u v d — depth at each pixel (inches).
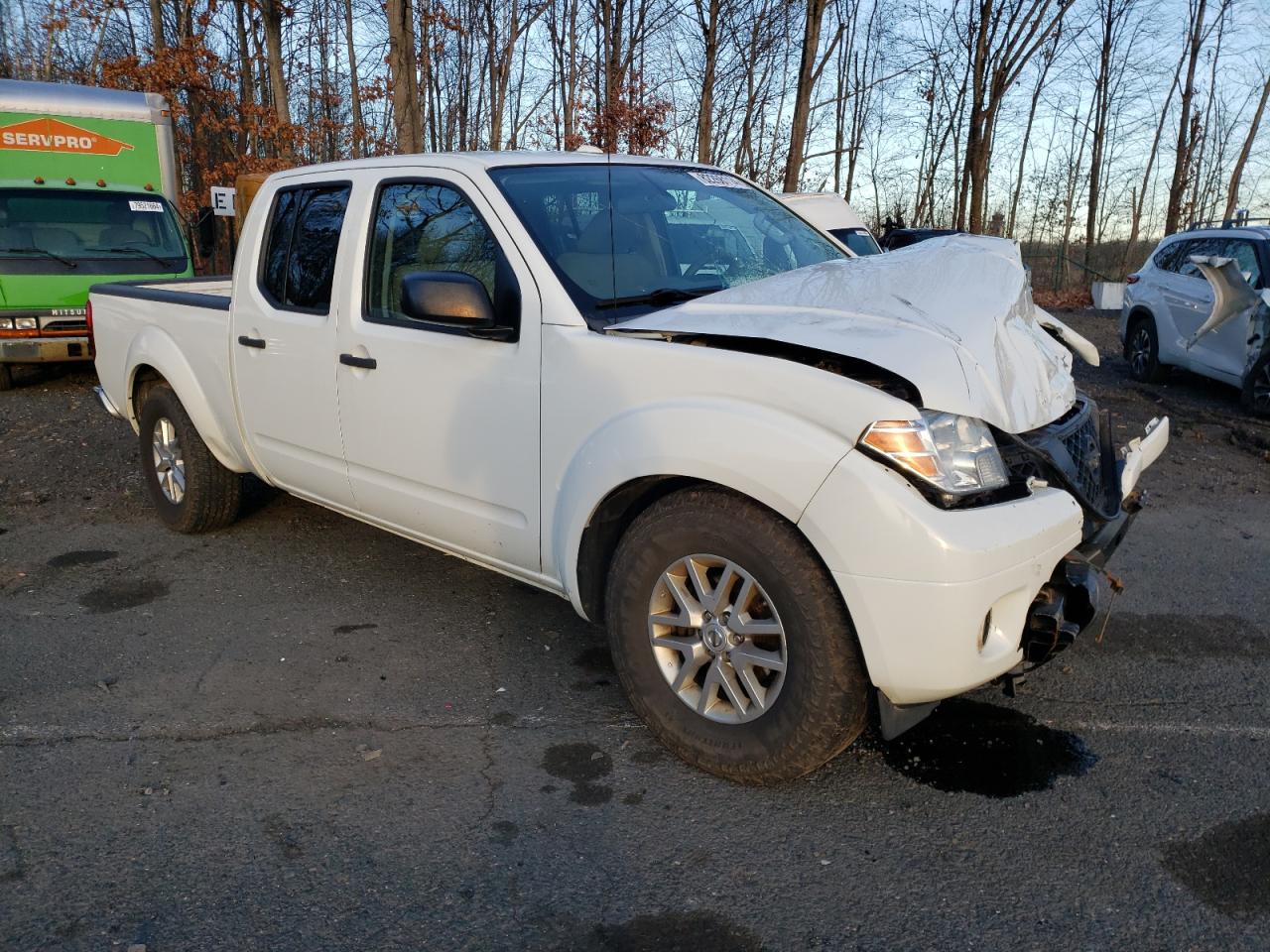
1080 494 119.5
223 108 824.3
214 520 209.9
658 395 116.7
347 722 135.6
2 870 104.0
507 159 148.3
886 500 100.3
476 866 105.3
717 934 95.3
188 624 167.9
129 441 305.0
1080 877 103.5
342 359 156.1
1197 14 1034.7
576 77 749.9
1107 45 1131.9
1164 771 123.5
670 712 122.9
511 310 133.9
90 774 122.3
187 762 125.2
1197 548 209.2
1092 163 1167.6
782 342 110.6
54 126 425.4
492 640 161.8
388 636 163.2
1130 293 432.8
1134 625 168.9
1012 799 117.3
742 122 888.3
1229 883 102.3
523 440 132.8
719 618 116.1
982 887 102.0
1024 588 107.3
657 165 166.7
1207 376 376.8
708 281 146.9
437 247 145.4
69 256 418.6
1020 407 115.3
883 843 109.2
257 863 105.4
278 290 173.9
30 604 176.6
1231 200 1098.1
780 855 107.1
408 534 161.0
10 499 241.9
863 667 108.2
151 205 447.8
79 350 414.3
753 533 109.1
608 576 126.1
